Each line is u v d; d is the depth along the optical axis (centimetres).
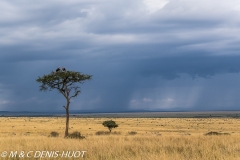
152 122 13662
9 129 6969
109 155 1424
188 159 1348
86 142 2050
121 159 1366
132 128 8488
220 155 1399
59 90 3812
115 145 1817
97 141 2208
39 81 3772
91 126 9162
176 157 1345
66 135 3700
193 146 1773
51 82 3784
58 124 10231
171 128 9131
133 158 1359
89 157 1426
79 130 7144
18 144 1892
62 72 3794
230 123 13212
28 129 7138
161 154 1374
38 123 10606
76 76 3797
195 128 9425
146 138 2712
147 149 1681
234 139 2270
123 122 13100
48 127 8281
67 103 3850
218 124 12325
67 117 3828
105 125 6362
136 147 1700
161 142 2031
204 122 14150
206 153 1457
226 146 1797
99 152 1519
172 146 1808
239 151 1631
